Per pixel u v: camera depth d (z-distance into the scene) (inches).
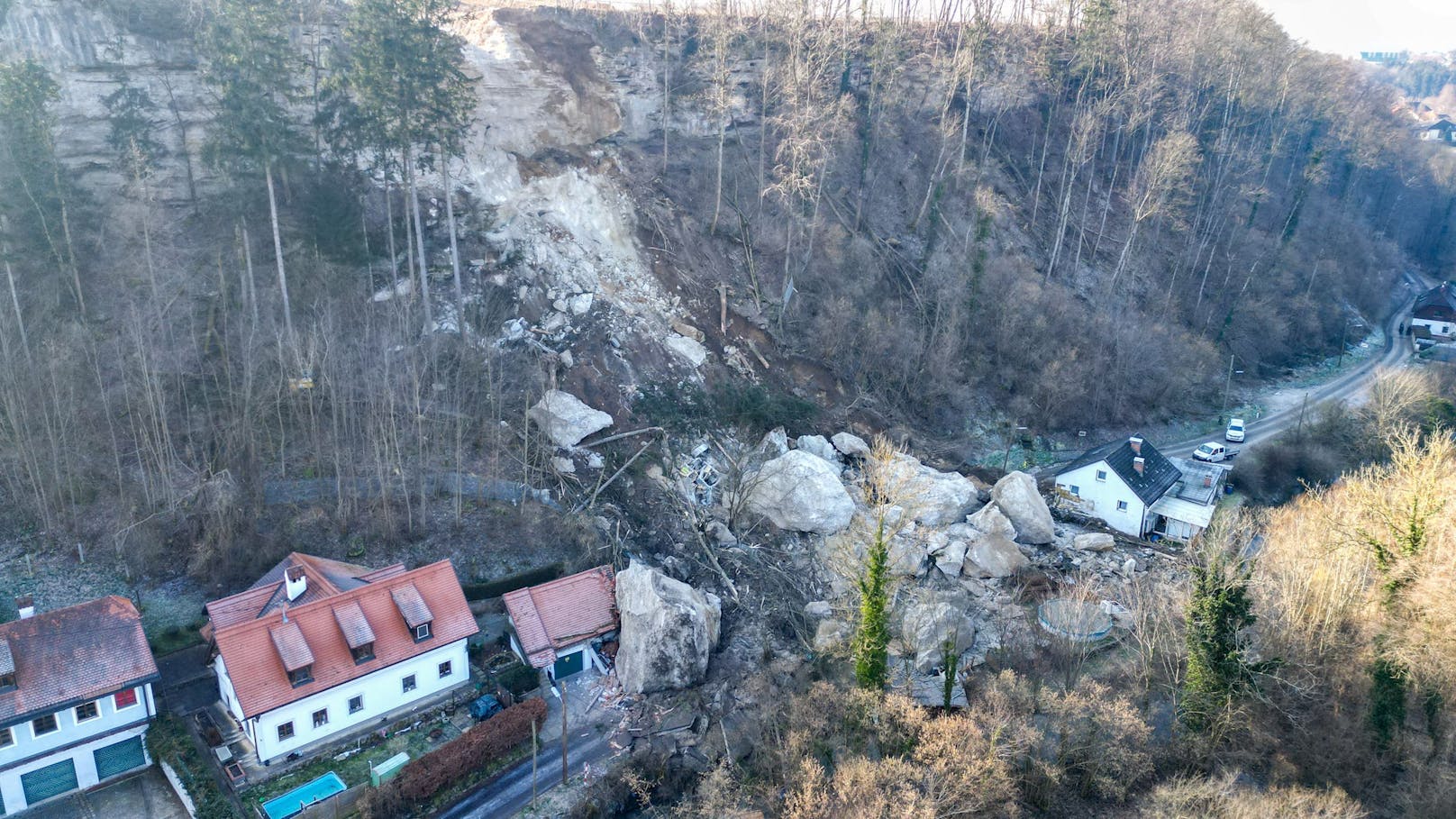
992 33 3850.9
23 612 1408.7
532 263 2578.7
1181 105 4124.0
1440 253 5398.6
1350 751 1424.7
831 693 1435.8
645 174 2994.6
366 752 1510.8
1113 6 3725.4
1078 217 3772.1
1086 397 3112.7
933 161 3585.1
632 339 2529.5
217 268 2297.0
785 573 2058.3
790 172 3065.9
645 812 1414.9
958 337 2967.5
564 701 1472.7
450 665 1647.4
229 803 1338.6
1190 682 1456.7
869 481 2265.0
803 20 3474.4
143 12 2421.3
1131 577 2070.6
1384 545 1542.8
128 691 1421.0
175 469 1888.5
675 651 1690.5
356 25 2091.5
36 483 1772.9
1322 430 2856.8
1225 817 1204.5
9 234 1988.2
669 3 3275.1
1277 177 4611.2
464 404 2180.1
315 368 2100.1
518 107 2839.6
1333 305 4128.9
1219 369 3545.8
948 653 1486.2
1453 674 1390.3
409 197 2331.4
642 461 2263.8
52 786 1379.2
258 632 1481.3
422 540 1911.9
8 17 2287.2
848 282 2982.3
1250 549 2063.2
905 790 1154.0
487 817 1400.1
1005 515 2265.0
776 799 1273.4
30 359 1852.9
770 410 2513.5
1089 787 1403.8
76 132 2358.5
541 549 1955.0
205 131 2406.5
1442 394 2915.8
